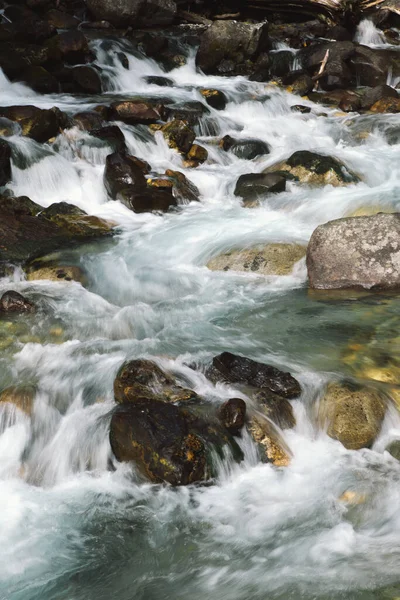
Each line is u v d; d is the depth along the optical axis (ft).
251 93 52.80
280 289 27.84
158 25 63.98
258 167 41.83
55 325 24.94
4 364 22.41
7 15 58.95
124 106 43.68
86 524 17.06
